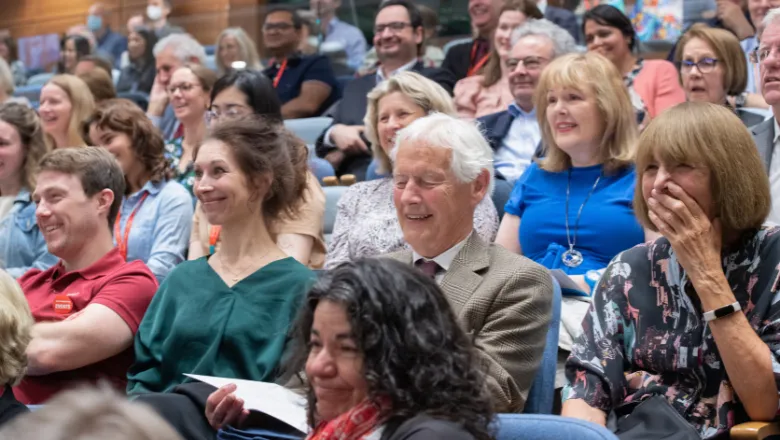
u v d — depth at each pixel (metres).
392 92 5.88
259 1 10.12
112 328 4.86
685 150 3.79
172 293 4.70
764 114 6.55
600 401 3.96
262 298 4.57
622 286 4.05
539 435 3.07
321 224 6.06
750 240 3.84
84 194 5.24
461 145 4.17
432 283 2.70
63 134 8.38
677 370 3.89
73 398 1.48
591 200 5.47
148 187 6.67
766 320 3.74
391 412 2.62
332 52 9.88
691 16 8.35
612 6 7.79
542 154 6.05
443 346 2.61
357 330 2.61
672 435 3.60
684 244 3.77
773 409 3.64
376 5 9.81
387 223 5.44
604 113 5.47
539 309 3.96
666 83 7.62
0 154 7.25
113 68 11.20
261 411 3.88
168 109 10.11
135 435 1.44
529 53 7.16
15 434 1.48
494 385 3.70
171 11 10.91
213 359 4.45
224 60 10.13
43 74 11.65
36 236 6.84
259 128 4.81
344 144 8.11
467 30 9.07
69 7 11.59
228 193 4.66
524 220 5.64
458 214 4.18
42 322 5.03
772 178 5.44
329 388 2.66
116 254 5.27
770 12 5.53
